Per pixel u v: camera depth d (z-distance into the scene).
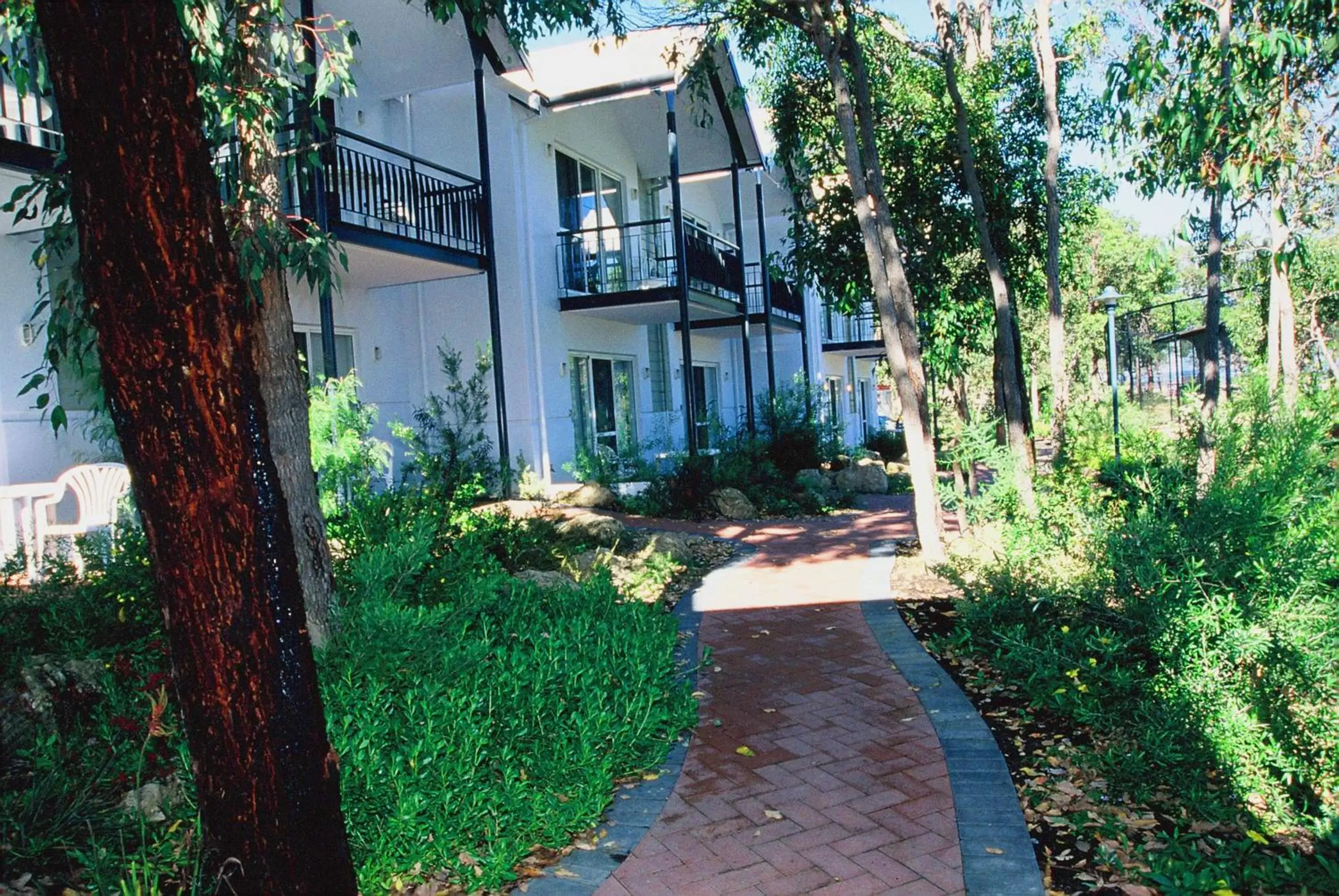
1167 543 5.09
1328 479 5.39
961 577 6.70
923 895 3.45
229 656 2.45
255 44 5.54
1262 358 10.27
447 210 14.02
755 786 4.48
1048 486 9.14
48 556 6.50
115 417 2.41
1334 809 3.98
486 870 3.47
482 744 3.98
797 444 19.41
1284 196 8.50
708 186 22.83
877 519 14.54
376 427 13.80
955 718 5.25
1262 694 4.33
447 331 14.84
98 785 3.89
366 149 13.69
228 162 5.43
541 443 14.79
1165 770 4.29
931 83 11.90
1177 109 6.78
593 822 4.02
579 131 16.52
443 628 4.91
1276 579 4.68
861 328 29.67
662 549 10.44
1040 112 12.98
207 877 3.02
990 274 11.17
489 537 7.99
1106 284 36.25
